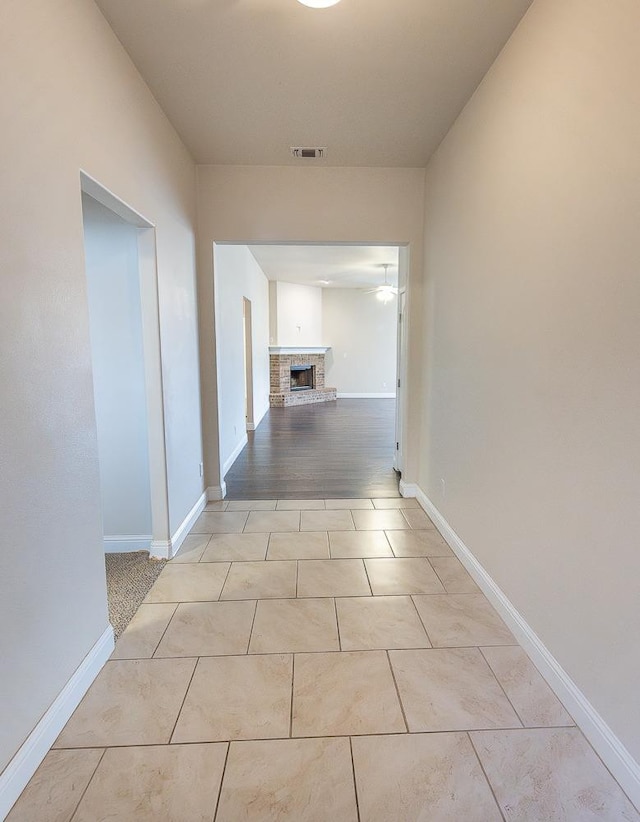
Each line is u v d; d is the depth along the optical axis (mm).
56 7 1548
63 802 1327
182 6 1850
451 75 2332
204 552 2945
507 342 2111
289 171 3535
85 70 1759
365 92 2490
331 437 6676
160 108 2646
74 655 1677
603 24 1410
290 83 2406
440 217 3158
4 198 1287
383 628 2145
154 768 1434
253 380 7270
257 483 4434
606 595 1440
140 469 2891
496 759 1459
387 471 4852
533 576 1900
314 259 7309
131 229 2680
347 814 1292
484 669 1868
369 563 2789
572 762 1449
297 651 1986
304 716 1635
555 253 1696
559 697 1701
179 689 1766
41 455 1470
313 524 3402
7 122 1299
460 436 2781
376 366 11367
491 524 2324
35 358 1437
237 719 1623
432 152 3287
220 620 2211
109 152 1978
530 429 1908
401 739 1535
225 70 2289
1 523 1278
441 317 3154
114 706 1680
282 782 1387
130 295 2729
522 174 1944
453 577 2619
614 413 1392
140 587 2514
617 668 1394
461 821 1271
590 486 1513
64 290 1608
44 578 1488
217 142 3117
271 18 1915
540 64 1785
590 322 1498
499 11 1882
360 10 1872
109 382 2814
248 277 6605
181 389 3123
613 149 1373
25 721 1387
